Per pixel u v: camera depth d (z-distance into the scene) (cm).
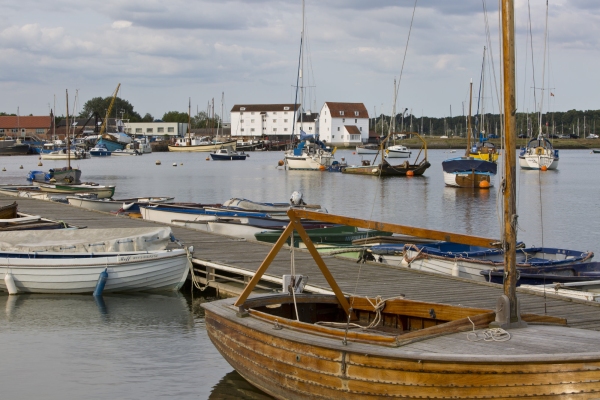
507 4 880
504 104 897
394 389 830
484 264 1778
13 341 1423
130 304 1755
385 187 5719
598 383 739
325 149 8625
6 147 12619
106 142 13162
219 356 1322
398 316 1090
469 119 6931
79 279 1820
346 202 4544
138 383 1178
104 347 1381
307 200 4662
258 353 998
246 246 2181
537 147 7638
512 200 899
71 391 1144
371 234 2561
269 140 15100
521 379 764
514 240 903
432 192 5244
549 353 784
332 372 884
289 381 948
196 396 1124
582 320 1194
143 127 18212
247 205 3162
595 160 10556
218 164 9888
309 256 1998
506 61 887
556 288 1495
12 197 3953
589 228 3219
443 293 1466
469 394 785
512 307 907
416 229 938
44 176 5069
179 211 3061
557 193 4947
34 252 1848
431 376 803
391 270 1770
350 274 1703
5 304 1747
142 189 5628
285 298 1122
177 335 1470
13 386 1165
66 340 1431
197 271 1967
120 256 1816
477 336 866
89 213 3097
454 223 3509
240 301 1068
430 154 12875
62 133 16900
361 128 15900
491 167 5562
